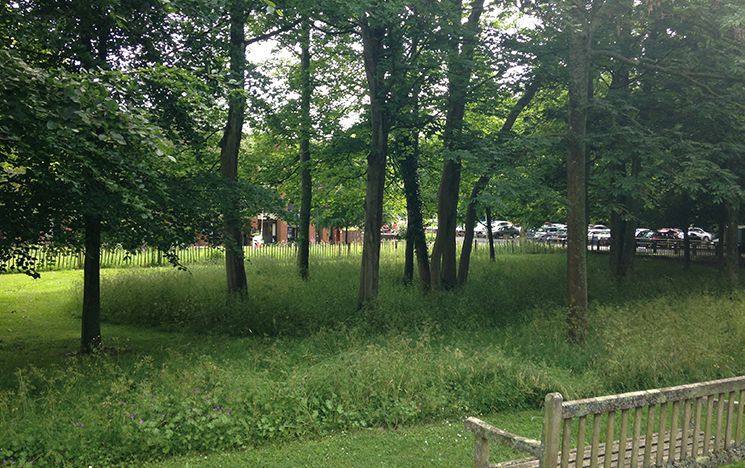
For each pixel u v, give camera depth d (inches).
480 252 1170.0
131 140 257.8
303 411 243.9
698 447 165.6
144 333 478.6
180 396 236.8
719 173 449.4
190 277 624.1
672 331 342.0
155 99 365.4
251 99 478.0
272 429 230.8
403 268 811.4
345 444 228.5
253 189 442.6
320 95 709.9
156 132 244.7
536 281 647.8
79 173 275.3
